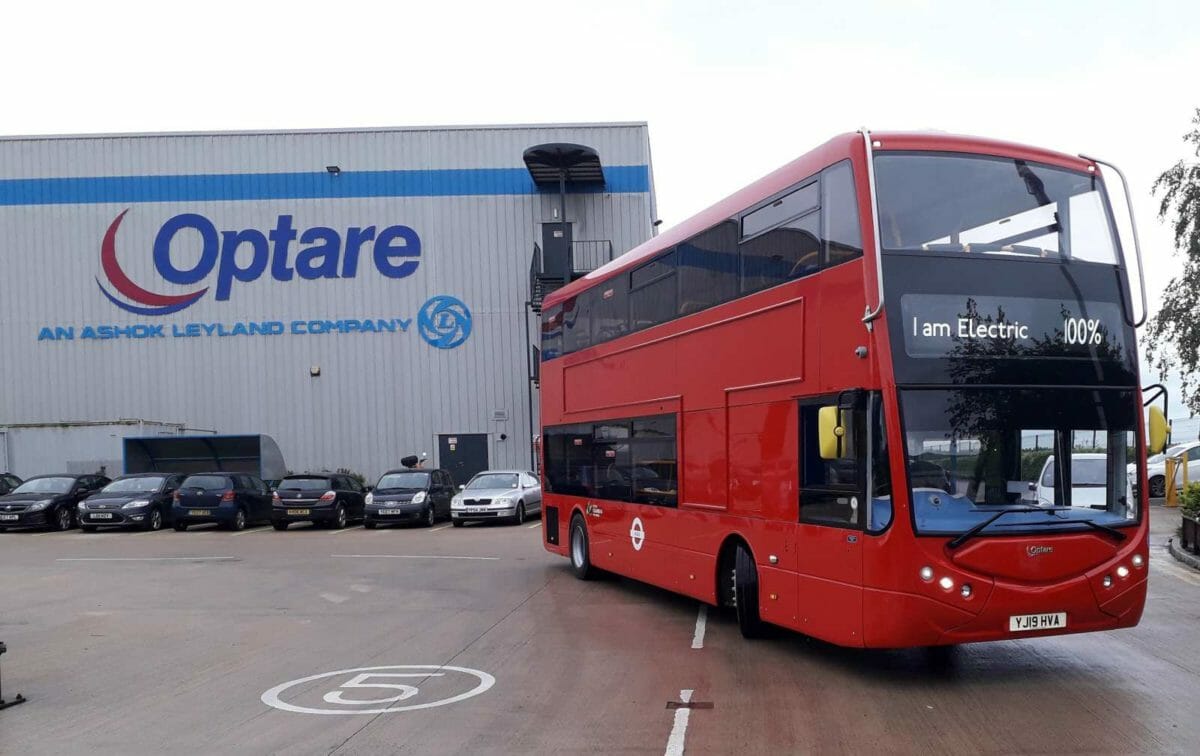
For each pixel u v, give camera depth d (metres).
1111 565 7.36
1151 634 9.34
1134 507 7.58
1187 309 26.03
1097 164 8.09
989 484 7.21
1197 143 25.62
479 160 34.84
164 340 34.47
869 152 7.42
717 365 9.66
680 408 10.52
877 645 7.08
